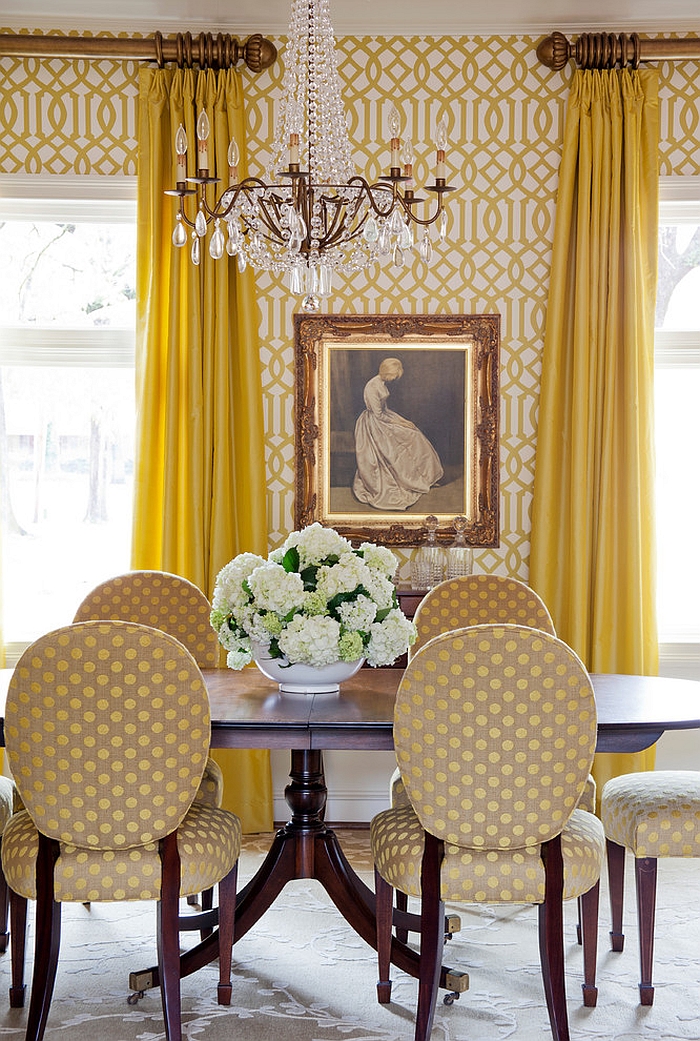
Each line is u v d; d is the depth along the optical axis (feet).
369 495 14.70
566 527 14.38
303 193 9.64
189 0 14.06
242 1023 8.67
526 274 14.67
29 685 7.54
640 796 9.41
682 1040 8.39
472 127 14.64
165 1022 8.07
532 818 7.73
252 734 8.36
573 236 14.43
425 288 14.73
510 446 14.75
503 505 14.76
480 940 10.41
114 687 7.54
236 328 14.51
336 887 9.80
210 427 14.26
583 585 14.07
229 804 14.17
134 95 14.57
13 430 15.47
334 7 14.20
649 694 9.64
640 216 14.39
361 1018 8.78
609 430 14.12
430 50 14.60
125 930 10.79
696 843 9.00
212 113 14.17
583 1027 8.61
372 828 9.04
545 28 14.46
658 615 15.34
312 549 9.32
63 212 14.94
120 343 15.24
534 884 7.89
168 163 14.46
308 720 8.34
